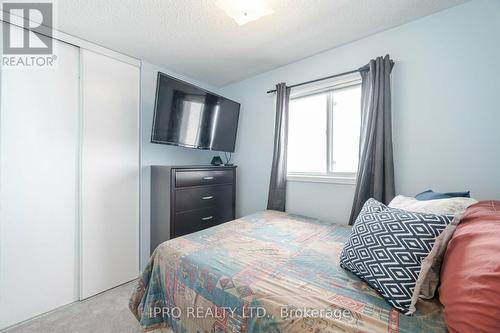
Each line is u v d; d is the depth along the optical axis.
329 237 1.53
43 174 1.69
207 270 1.05
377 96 1.75
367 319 0.71
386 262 0.85
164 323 1.19
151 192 2.37
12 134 1.56
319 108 2.33
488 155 1.44
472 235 0.72
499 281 0.53
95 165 1.95
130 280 2.17
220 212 2.56
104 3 1.46
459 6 1.52
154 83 2.43
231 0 1.37
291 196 2.40
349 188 2.02
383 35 1.83
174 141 2.21
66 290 1.78
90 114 1.92
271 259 1.16
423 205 1.17
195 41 1.96
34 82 1.66
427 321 0.70
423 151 1.66
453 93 1.55
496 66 1.41
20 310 1.57
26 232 1.61
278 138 2.41
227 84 3.08
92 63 1.94
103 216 1.99
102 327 1.51
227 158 3.07
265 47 2.08
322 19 1.67
